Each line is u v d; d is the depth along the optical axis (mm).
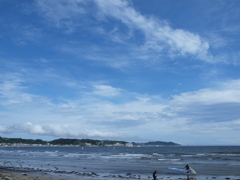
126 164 47250
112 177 28906
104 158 67562
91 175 30562
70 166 43406
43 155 86875
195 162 51250
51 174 31266
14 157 73188
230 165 43688
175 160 57531
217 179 27656
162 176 30422
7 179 23906
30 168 39281
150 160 58500
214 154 87125
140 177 29359
